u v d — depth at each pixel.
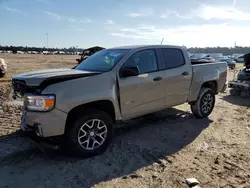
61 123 3.65
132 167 3.69
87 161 3.85
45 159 3.89
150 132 5.21
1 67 14.91
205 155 4.14
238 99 9.48
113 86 4.17
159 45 5.13
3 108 6.79
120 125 5.65
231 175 3.49
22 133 4.90
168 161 3.90
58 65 29.08
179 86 5.34
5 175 3.42
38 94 3.62
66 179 3.34
